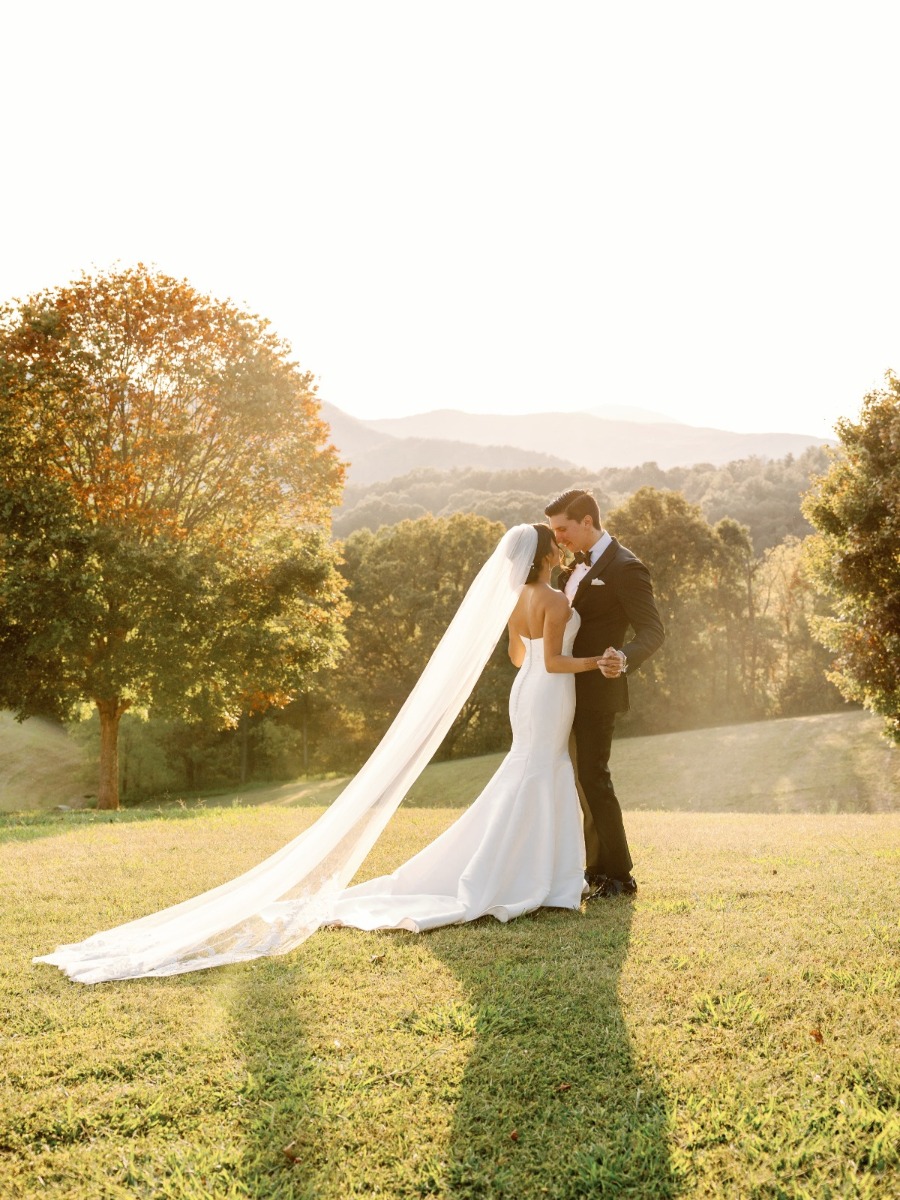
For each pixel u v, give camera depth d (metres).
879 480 19.38
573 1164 2.61
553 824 5.39
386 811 5.19
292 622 21.83
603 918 5.02
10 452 18.66
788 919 4.85
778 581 53.12
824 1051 3.23
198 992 3.97
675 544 46.34
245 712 45.59
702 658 47.28
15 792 44.75
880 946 4.31
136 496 19.47
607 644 5.68
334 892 5.02
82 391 18.89
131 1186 2.55
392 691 46.69
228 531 21.19
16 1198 2.49
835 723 38.59
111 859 7.05
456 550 47.22
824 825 9.48
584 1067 3.17
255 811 11.70
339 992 3.91
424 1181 2.54
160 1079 3.12
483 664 5.57
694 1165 2.60
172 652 18.67
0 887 5.98
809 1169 2.56
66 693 19.95
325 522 23.00
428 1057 3.26
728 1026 3.47
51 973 4.23
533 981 3.97
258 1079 3.10
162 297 19.69
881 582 19.36
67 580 17.83
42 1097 3.00
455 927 4.91
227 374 19.97
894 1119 2.74
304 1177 2.57
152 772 47.75
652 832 8.59
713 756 35.94
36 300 19.69
